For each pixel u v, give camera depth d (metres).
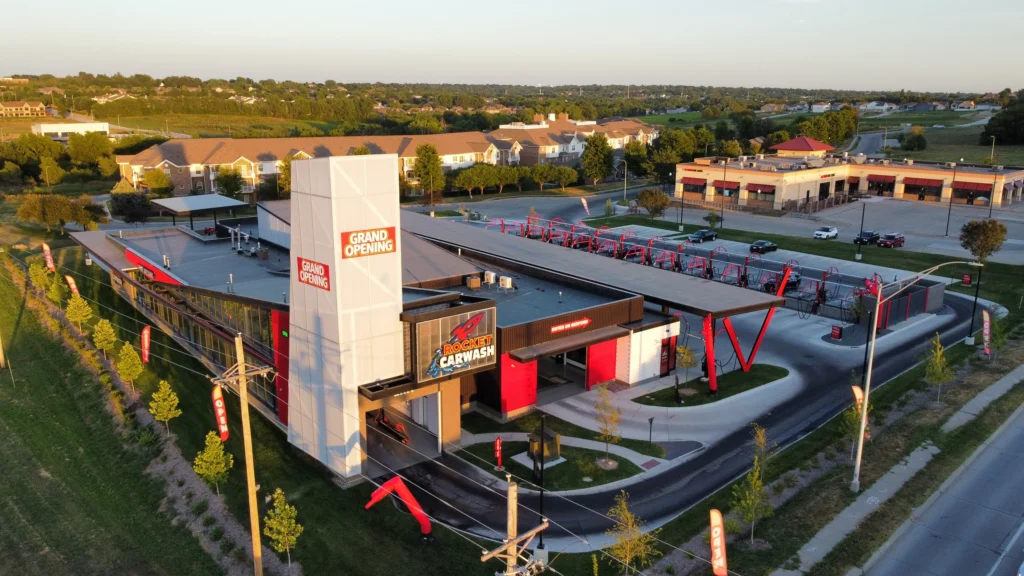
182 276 49.72
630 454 35.81
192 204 66.69
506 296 47.28
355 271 31.83
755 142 166.50
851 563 26.69
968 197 109.06
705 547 27.94
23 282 67.00
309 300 33.34
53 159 140.88
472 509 31.12
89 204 91.94
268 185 121.19
